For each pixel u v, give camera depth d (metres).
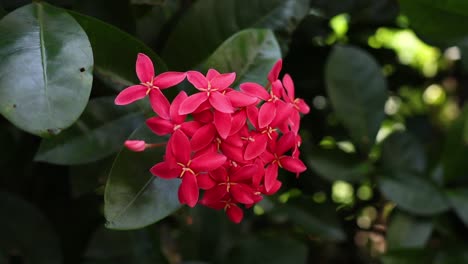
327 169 0.42
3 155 0.41
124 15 0.34
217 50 0.32
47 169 0.43
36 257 0.40
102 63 0.31
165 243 0.45
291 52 0.44
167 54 0.34
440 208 0.42
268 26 0.35
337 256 0.49
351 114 0.42
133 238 0.41
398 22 0.46
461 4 0.36
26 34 0.28
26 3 0.32
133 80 0.32
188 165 0.28
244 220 0.43
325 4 0.41
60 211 0.44
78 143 0.33
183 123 0.28
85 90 0.27
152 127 0.28
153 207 0.29
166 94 0.32
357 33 0.46
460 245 0.43
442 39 0.38
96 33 0.30
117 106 0.34
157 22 0.36
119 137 0.34
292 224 0.48
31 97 0.27
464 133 0.43
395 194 0.42
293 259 0.41
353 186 0.47
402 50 0.54
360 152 0.42
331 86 0.41
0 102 0.27
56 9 0.29
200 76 0.29
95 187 0.37
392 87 0.52
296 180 0.45
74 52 0.28
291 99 0.31
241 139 0.29
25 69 0.27
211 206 0.30
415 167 0.43
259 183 0.29
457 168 0.43
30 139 0.42
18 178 0.43
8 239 0.40
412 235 0.43
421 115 0.52
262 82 0.32
